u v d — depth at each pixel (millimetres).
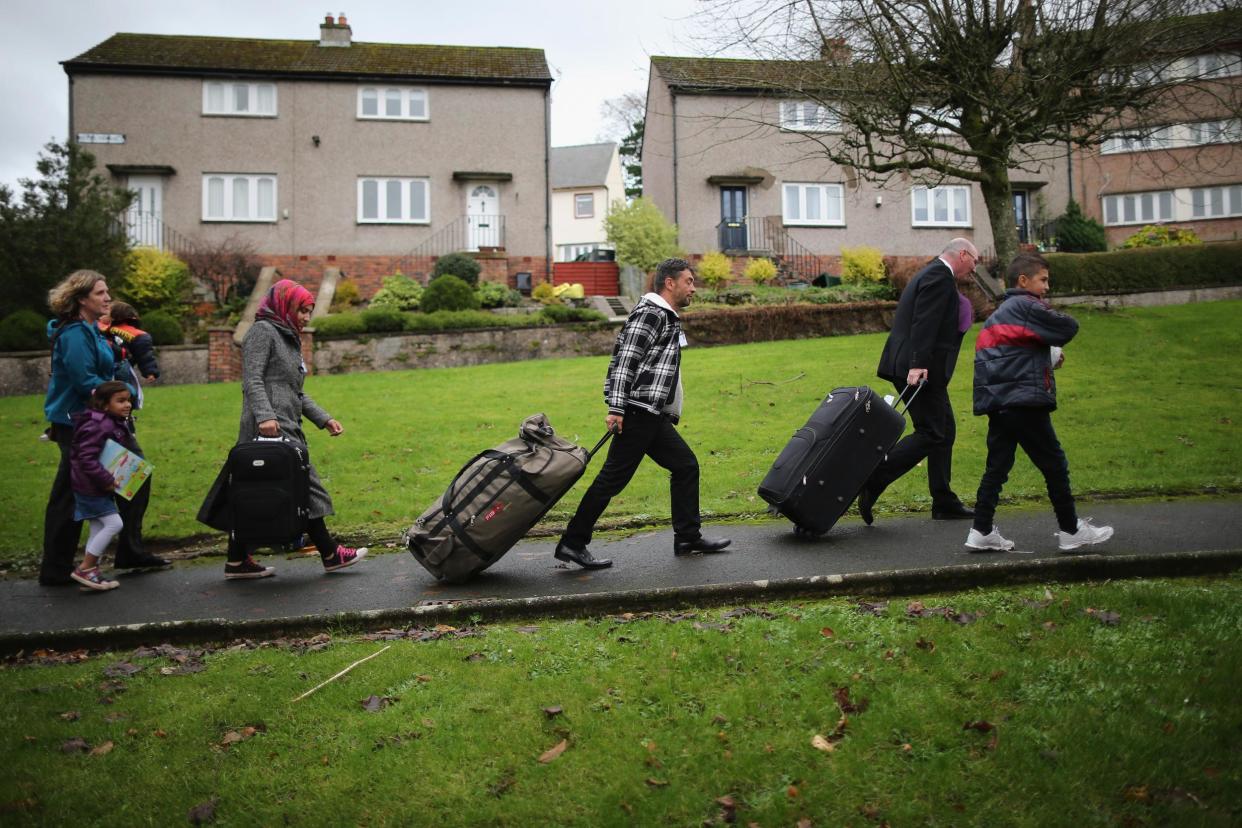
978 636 3945
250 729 3445
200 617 4711
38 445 11000
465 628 4430
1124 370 12336
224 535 7238
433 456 9672
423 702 3578
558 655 3951
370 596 5039
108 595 5348
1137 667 3568
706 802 2910
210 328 18141
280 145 26328
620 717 3402
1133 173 30500
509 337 18766
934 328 6020
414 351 18562
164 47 26703
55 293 5691
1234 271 21234
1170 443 8633
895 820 2799
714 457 9086
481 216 27250
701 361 14898
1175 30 14391
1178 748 3027
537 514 5137
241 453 5355
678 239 27875
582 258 31828
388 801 2988
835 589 4668
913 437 6281
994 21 14781
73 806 3008
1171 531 5543
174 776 3172
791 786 2965
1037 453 5070
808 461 5766
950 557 5125
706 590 4629
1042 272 5098
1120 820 2746
